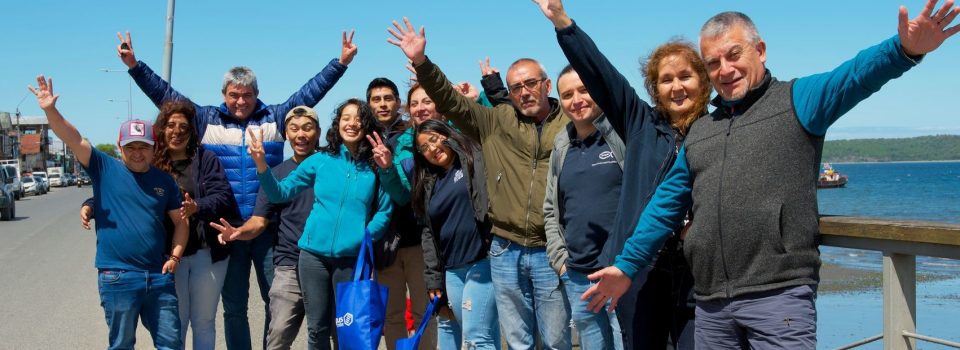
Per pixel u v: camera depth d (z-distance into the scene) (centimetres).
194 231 455
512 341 392
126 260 406
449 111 403
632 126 320
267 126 516
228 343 484
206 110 515
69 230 2005
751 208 253
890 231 274
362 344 399
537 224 375
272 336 453
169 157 466
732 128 263
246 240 473
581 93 340
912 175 10950
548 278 376
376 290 411
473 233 409
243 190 501
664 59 317
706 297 271
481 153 413
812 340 250
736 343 270
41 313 789
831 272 1193
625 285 295
